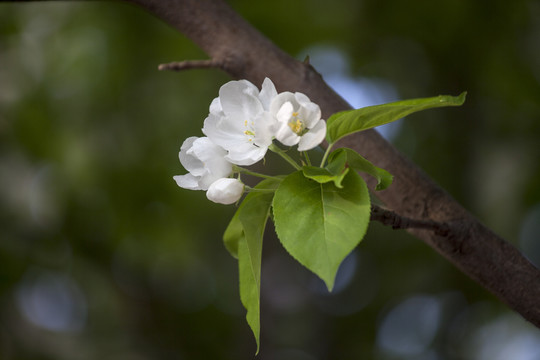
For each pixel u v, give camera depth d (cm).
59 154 596
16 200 605
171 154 614
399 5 568
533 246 613
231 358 705
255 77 260
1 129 596
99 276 653
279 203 173
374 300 760
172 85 605
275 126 186
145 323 682
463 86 590
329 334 765
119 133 604
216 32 268
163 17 276
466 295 670
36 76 596
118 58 588
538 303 218
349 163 191
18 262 596
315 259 162
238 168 205
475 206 574
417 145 639
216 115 201
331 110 251
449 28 564
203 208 665
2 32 592
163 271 716
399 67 623
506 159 563
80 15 587
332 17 589
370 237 747
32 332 629
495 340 677
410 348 754
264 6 580
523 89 558
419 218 236
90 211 623
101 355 651
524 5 541
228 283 782
